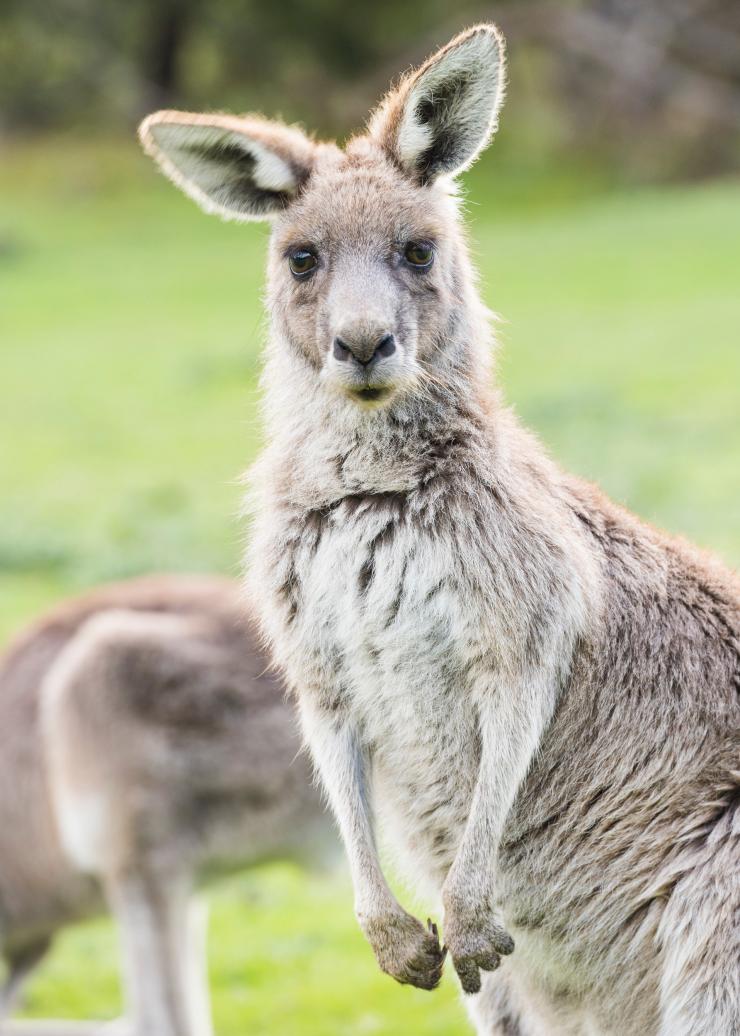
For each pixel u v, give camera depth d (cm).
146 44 6988
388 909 915
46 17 6819
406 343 919
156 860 1291
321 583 921
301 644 937
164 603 1377
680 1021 901
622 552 986
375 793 982
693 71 6094
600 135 6203
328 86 6719
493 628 900
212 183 990
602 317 3712
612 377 3134
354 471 923
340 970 1462
